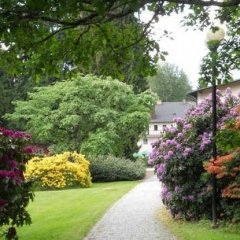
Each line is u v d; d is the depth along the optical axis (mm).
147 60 6820
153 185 24328
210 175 10430
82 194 19672
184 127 11734
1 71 37750
